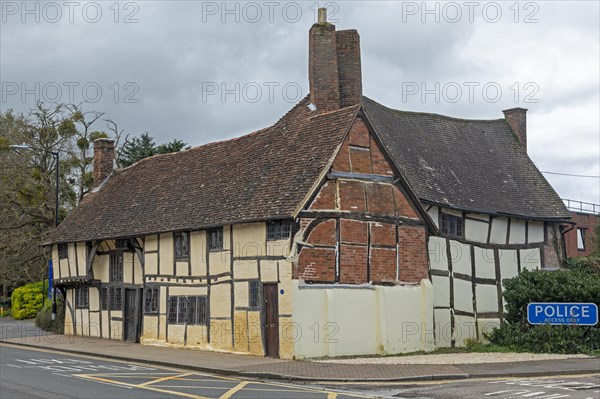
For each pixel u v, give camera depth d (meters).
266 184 21.25
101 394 12.91
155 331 24.16
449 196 23.80
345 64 24.30
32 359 19.94
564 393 13.04
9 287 49.72
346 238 20.09
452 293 23.25
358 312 20.00
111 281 26.94
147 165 30.12
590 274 23.12
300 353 18.97
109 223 27.28
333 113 21.83
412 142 25.62
